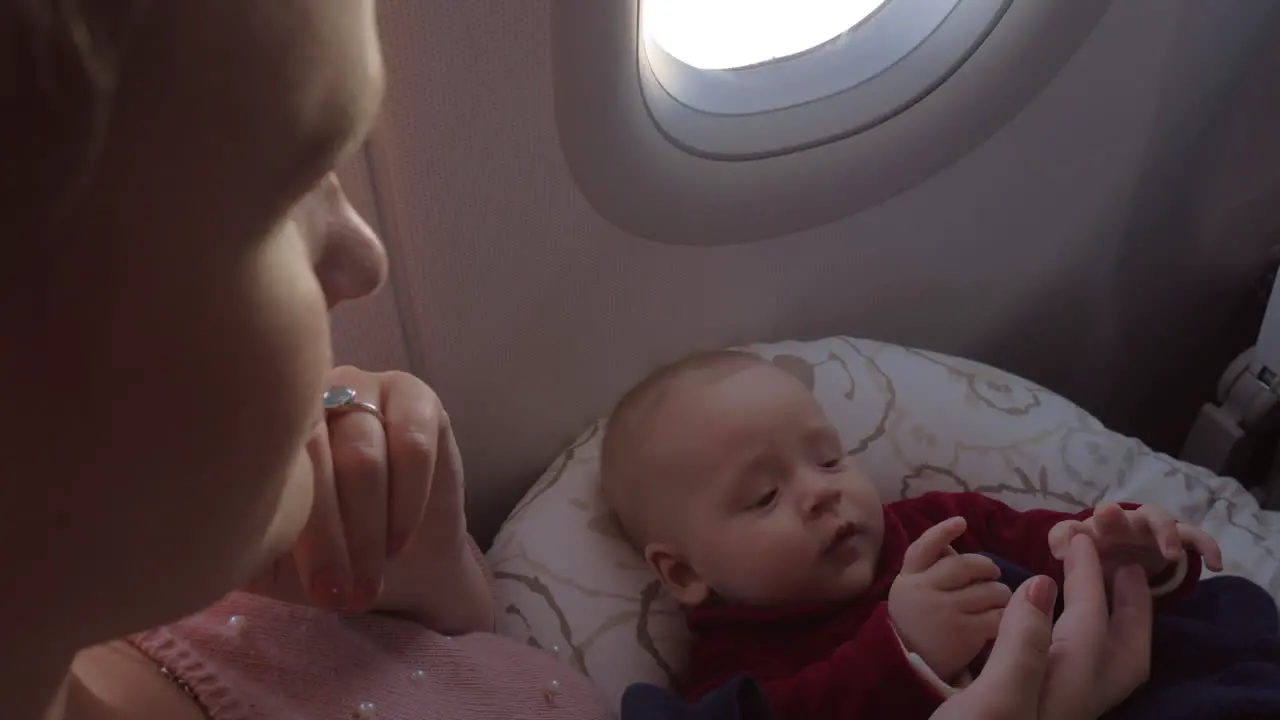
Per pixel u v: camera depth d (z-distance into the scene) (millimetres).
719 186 917
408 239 764
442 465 584
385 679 562
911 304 1146
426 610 652
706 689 853
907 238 1076
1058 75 1004
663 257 939
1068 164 1084
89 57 173
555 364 942
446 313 832
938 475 1002
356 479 501
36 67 168
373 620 594
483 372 896
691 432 905
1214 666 753
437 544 613
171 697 465
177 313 208
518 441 981
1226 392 1168
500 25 698
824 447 914
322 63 215
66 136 176
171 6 182
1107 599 765
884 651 730
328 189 284
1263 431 1149
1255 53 1065
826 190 978
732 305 1028
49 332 194
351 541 505
